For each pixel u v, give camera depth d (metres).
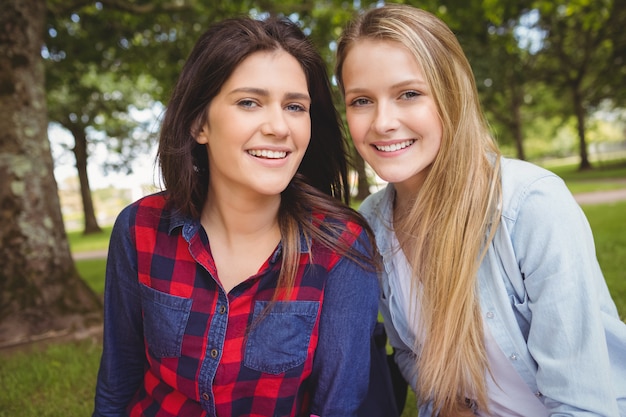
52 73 8.95
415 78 1.56
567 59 20.92
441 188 1.64
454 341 1.61
